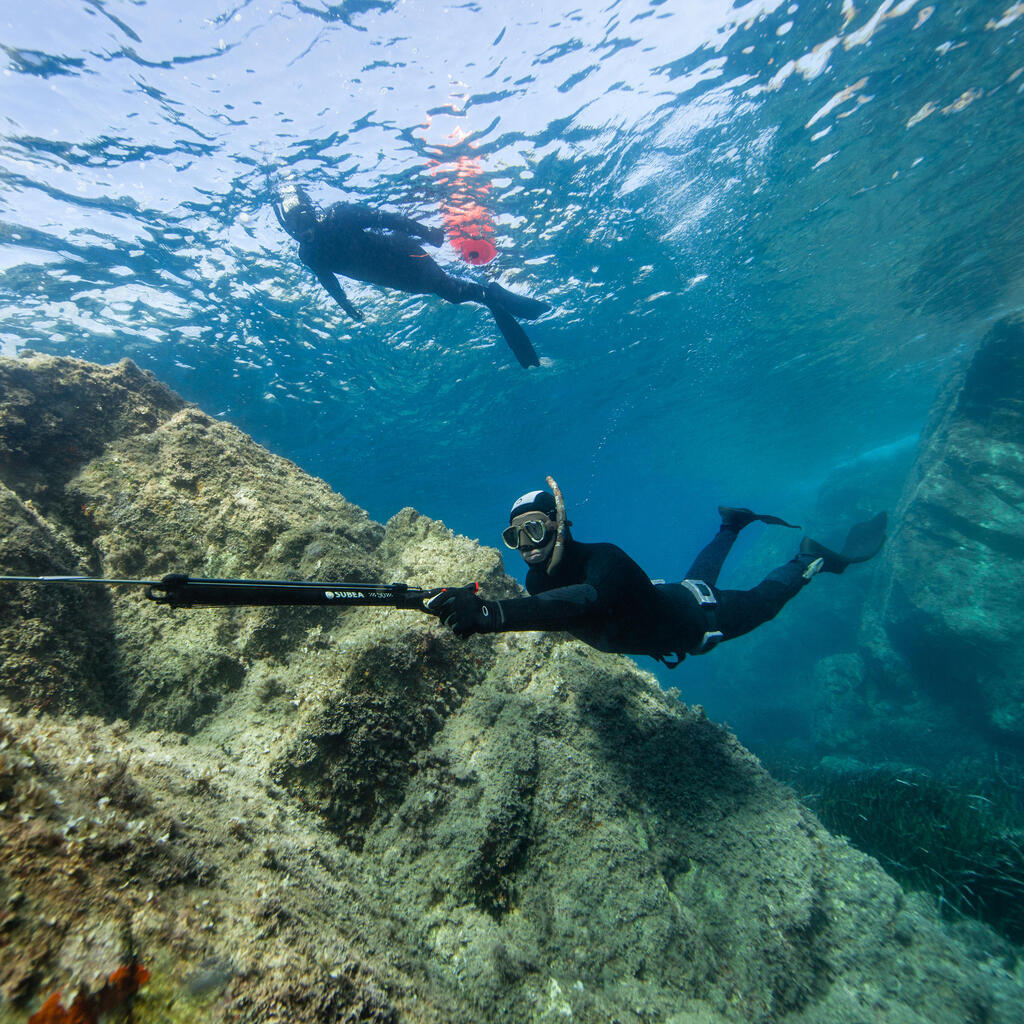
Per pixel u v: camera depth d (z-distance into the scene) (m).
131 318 9.73
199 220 8.24
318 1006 1.09
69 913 0.93
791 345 17.75
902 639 12.77
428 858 2.16
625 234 10.94
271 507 3.33
